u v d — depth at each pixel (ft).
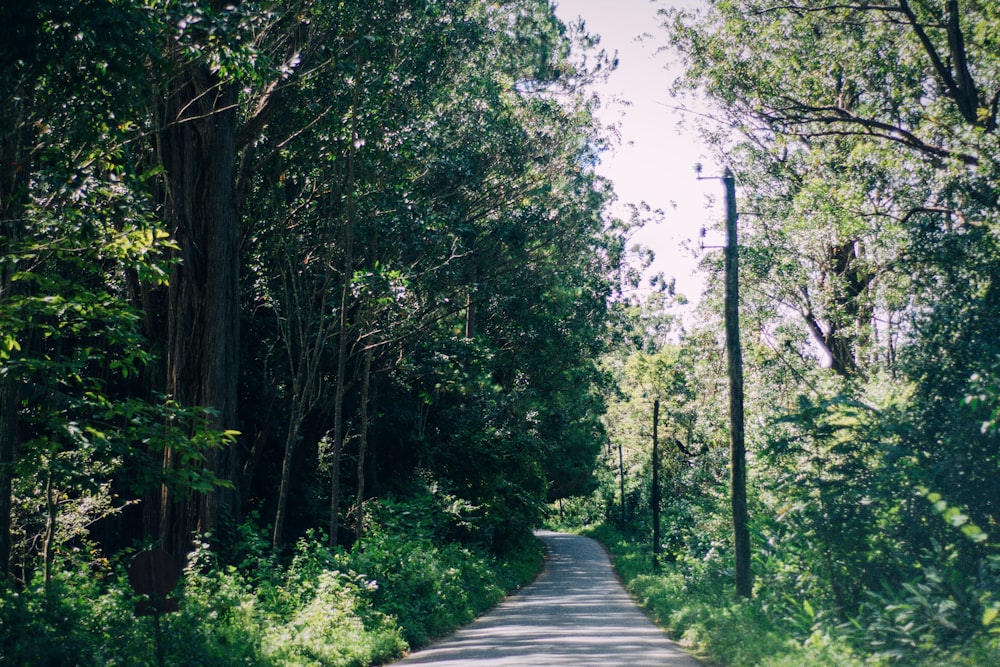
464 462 138.31
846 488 52.70
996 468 48.26
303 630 50.29
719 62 104.06
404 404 136.15
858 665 38.99
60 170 39.68
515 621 75.46
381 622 60.59
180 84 69.36
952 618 38.73
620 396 215.72
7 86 34.24
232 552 70.18
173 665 36.52
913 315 62.34
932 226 70.08
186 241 73.72
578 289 142.20
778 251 116.98
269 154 84.43
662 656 48.19
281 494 86.43
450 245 99.35
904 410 55.52
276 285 97.91
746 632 50.14
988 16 76.38
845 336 106.01
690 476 139.74
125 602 41.22
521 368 156.04
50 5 32.32
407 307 98.58
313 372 89.15
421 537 95.76
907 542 50.44
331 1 73.36
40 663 31.81
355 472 127.75
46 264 49.55
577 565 173.88
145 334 76.89
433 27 87.04
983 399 43.55
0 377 39.50
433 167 93.91
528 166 115.55
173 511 72.59
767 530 64.23
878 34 88.33
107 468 45.06
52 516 55.98
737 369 63.57
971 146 72.43
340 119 78.79
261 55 47.98
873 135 89.04
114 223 42.22
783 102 101.30
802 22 92.73
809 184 95.20
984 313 57.06
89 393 43.04
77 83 36.27
